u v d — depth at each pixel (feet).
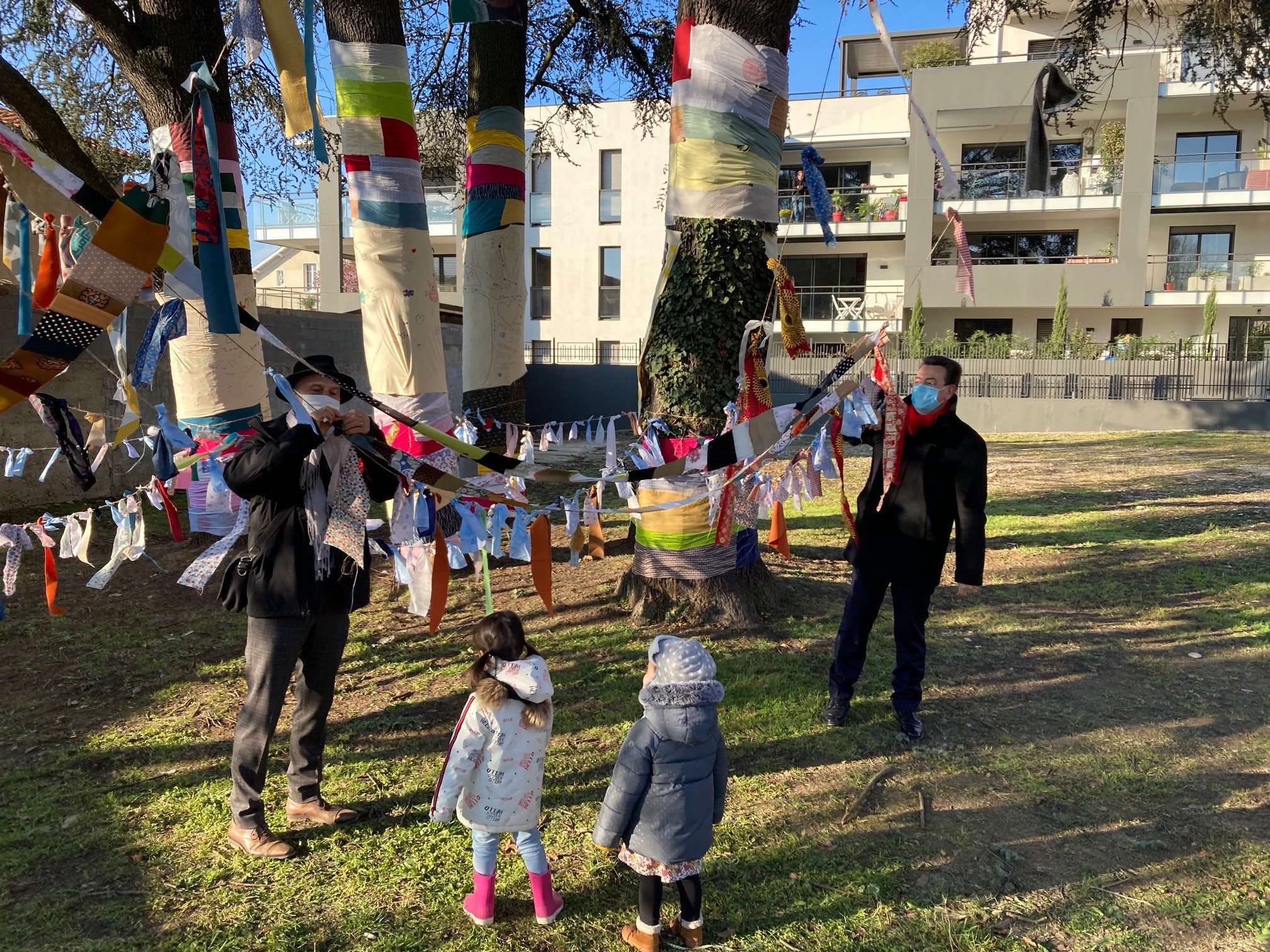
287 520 10.32
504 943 9.27
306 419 9.89
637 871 8.96
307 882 10.31
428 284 20.84
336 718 15.03
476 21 15.33
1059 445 55.83
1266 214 77.10
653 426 19.02
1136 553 26.25
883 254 84.28
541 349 88.22
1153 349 71.72
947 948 9.21
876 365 13.78
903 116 80.38
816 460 13.52
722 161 18.58
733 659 17.37
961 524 13.33
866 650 14.44
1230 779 12.71
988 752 13.61
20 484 29.17
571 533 14.28
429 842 11.16
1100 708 15.28
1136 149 73.31
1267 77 28.99
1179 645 18.37
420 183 20.86
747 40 18.33
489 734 9.07
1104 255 76.79
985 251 82.38
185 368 20.74
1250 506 32.81
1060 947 9.21
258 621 10.44
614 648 18.04
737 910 9.86
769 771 13.03
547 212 86.69
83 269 8.11
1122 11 33.09
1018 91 73.41
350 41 19.77
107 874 10.49
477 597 22.09
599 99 40.09
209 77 8.64
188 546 26.66
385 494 11.25
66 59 29.30
